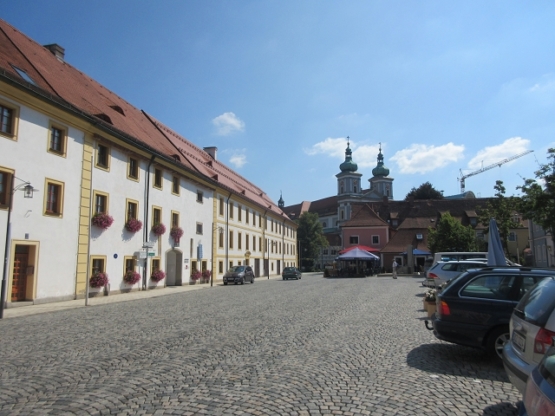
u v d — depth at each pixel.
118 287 24.94
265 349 8.34
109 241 24.11
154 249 29.08
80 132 21.73
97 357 7.74
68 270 20.66
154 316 13.94
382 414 4.83
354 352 8.06
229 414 4.82
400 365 7.08
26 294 18.47
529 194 20.36
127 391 5.68
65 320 13.36
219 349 8.36
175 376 6.42
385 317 12.86
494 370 6.77
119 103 34.38
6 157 17.36
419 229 62.03
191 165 36.88
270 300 19.12
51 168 19.67
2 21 24.95
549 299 4.69
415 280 36.72
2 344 9.19
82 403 5.21
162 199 30.33
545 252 42.34
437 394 5.55
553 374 2.85
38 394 5.58
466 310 7.27
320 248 96.44
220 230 41.88
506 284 7.30
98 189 23.08
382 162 118.69
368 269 50.44
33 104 18.69
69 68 29.67
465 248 44.66
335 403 5.19
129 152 26.12
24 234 18.14
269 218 62.59
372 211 66.56
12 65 20.12
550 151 19.78
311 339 9.38
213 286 33.12
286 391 5.66
